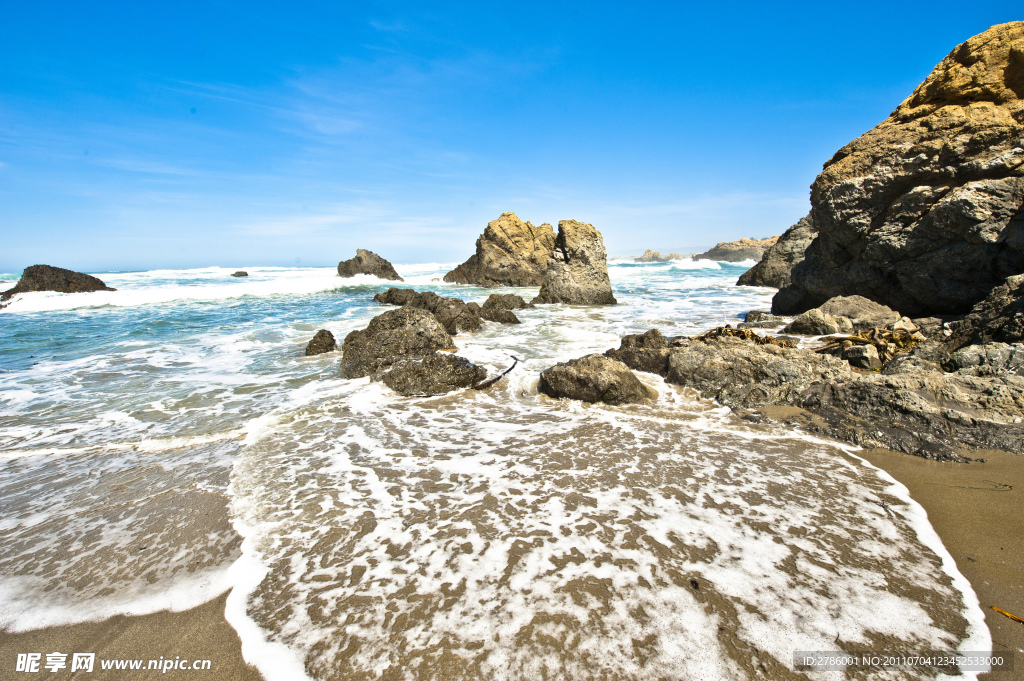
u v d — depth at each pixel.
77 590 3.33
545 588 3.18
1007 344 7.29
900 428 5.71
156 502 4.54
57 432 6.38
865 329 11.73
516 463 5.25
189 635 2.92
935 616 2.88
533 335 13.95
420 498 4.51
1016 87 12.34
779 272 29.30
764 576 3.24
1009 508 4.09
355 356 9.91
